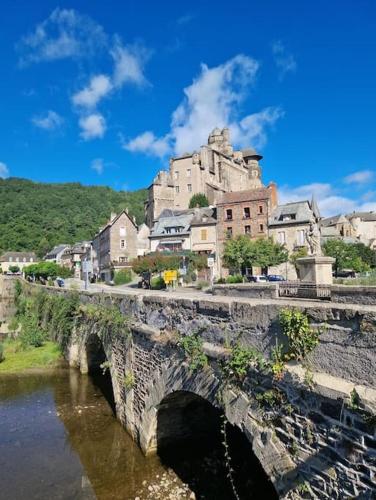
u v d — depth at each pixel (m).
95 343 18.84
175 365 8.54
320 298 9.23
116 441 11.58
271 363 5.53
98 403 15.47
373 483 4.04
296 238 41.72
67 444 11.75
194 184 68.44
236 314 6.56
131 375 11.43
